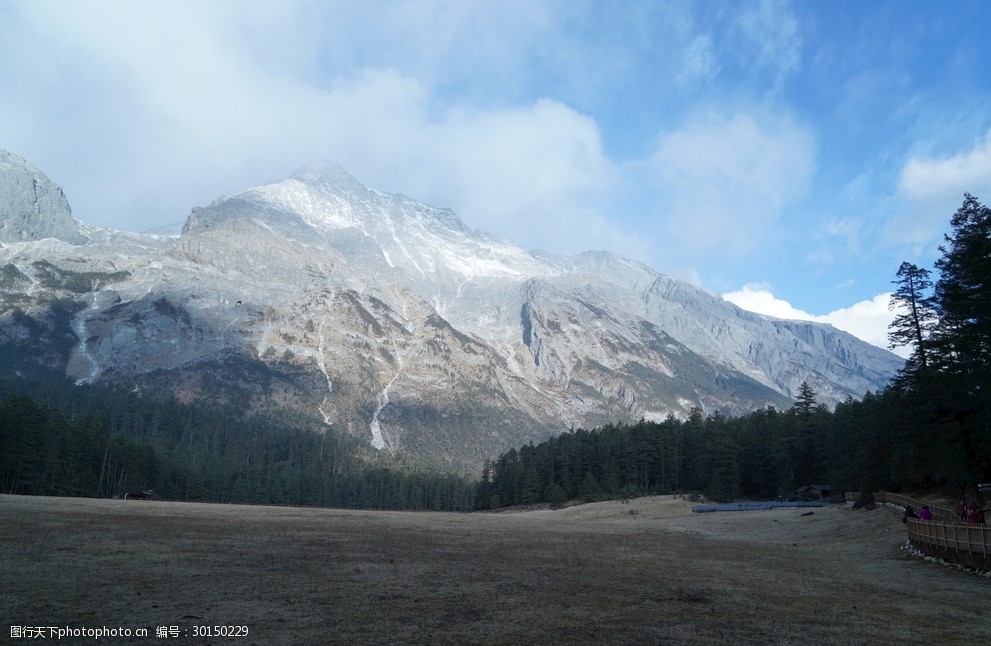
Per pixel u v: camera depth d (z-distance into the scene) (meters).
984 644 16.00
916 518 39.56
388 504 174.88
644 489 133.75
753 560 35.59
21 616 15.04
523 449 170.12
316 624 15.62
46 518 40.50
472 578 24.22
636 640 15.19
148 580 20.39
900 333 48.50
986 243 39.44
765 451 127.75
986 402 41.41
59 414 128.25
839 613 19.47
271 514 64.25
